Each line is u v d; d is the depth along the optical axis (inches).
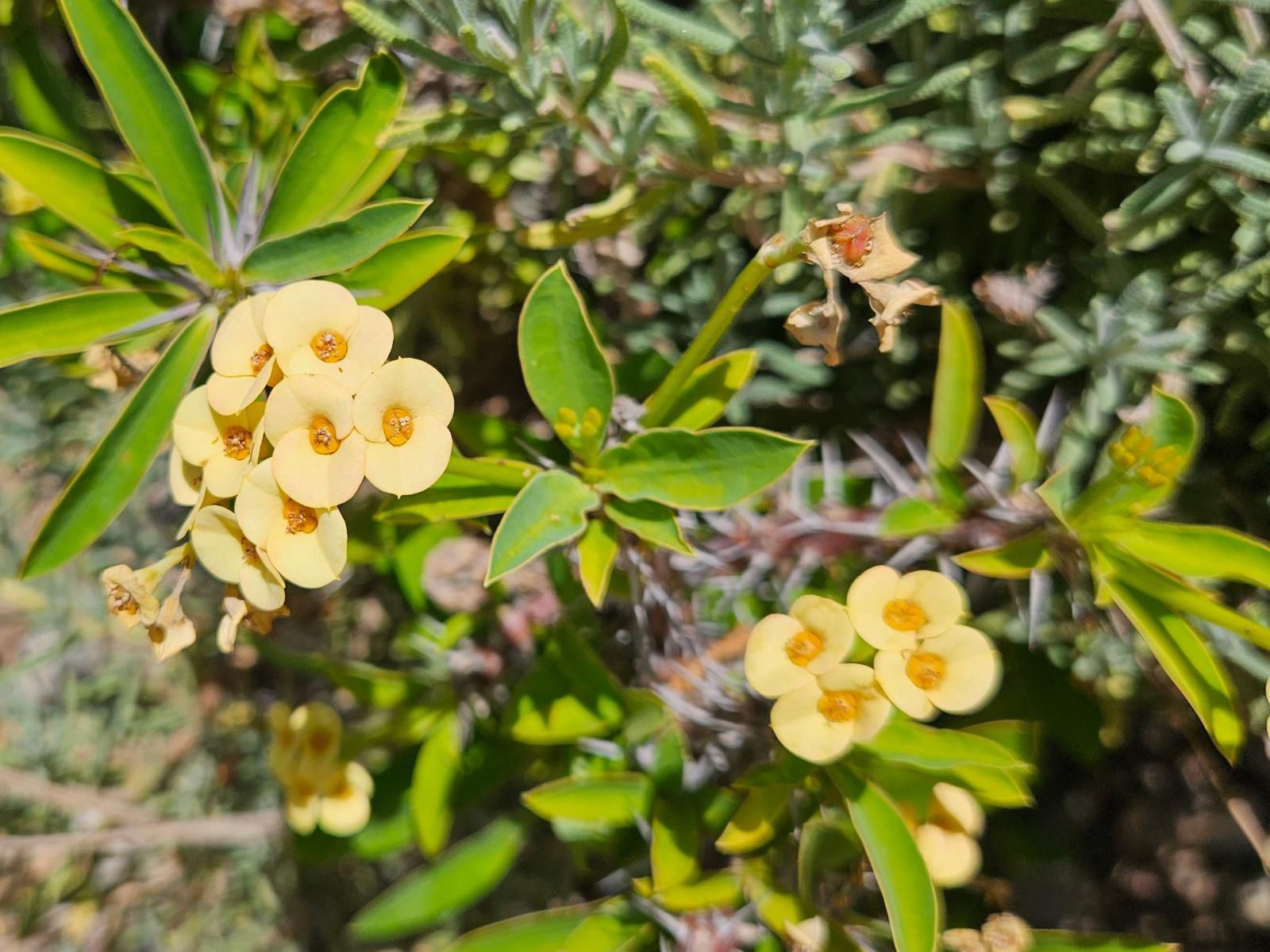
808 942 5.9
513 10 5.6
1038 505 5.7
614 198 6.6
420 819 7.3
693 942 6.2
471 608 7.1
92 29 5.2
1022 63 6.4
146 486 9.0
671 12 5.8
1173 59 5.9
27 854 9.3
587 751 7.1
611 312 8.4
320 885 10.0
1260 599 7.0
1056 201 7.0
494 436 6.5
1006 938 5.8
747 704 6.3
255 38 6.9
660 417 5.6
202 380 6.5
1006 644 7.7
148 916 10.2
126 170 5.7
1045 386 7.7
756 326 7.9
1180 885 9.0
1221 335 6.7
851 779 5.5
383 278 5.5
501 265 7.8
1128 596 5.5
